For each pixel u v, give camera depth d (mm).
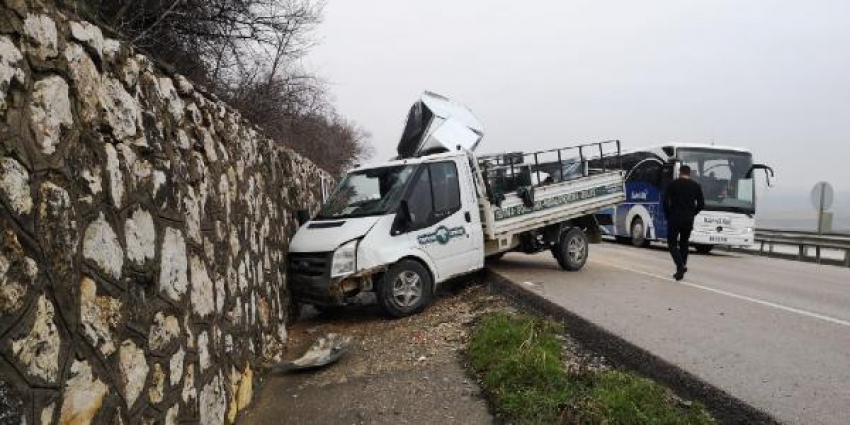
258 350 5680
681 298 7996
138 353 2959
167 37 6875
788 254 17703
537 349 5059
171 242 3535
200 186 4215
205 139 4496
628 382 4488
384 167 8586
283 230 7980
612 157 11992
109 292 2707
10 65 2104
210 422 3967
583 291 8438
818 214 17766
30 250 2113
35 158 2205
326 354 5996
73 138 2502
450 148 9672
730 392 4320
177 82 3986
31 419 2027
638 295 8164
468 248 8586
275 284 6941
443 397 4762
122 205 2912
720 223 16172
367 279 7477
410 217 7824
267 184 7090
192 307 3811
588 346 5938
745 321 6586
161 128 3555
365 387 5145
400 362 5750
